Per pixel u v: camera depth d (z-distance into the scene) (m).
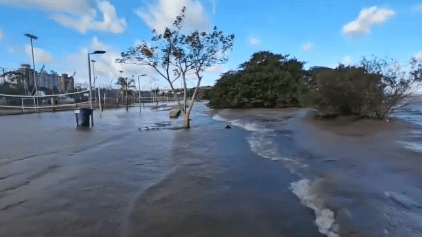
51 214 3.02
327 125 10.30
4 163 5.53
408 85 10.40
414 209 2.81
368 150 5.66
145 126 13.33
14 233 2.59
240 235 2.48
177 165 5.30
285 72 31.36
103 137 9.45
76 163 5.54
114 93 55.53
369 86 11.01
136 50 12.76
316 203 3.16
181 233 2.54
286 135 8.82
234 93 31.61
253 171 4.76
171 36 12.62
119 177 4.49
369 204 2.98
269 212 2.99
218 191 3.73
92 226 2.71
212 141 8.37
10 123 15.16
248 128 11.75
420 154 5.03
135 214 2.98
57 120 17.34
